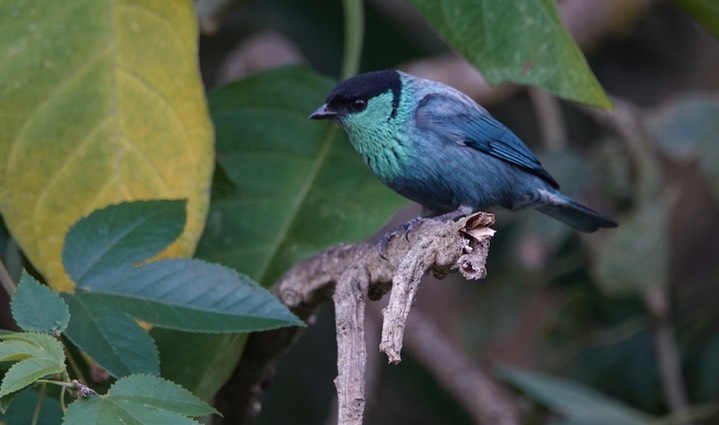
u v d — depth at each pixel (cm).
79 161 738
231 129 867
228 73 1413
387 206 839
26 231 728
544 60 776
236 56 1445
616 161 1247
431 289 1481
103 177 740
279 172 859
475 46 793
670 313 1296
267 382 816
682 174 1483
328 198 848
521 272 1305
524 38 784
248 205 842
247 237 830
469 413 1334
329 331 1480
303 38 1548
